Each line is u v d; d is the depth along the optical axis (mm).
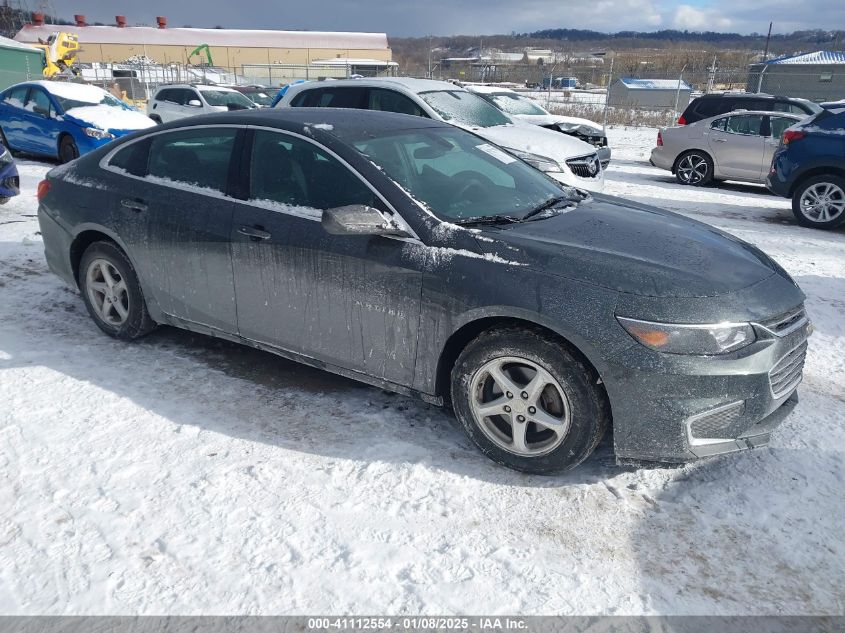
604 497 3018
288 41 67750
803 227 9172
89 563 2543
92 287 4559
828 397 4043
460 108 8969
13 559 2557
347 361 3559
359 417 3660
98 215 4344
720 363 2791
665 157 13258
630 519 2875
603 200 4156
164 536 2689
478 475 3162
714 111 13375
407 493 3012
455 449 3377
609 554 2666
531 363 3004
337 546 2664
